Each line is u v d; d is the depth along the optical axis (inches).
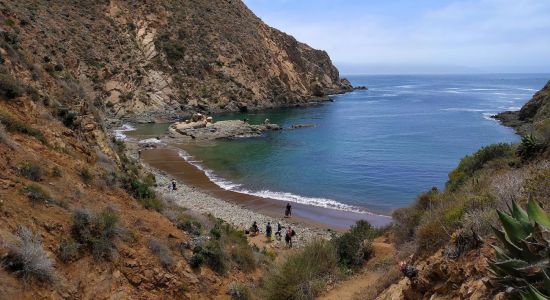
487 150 584.1
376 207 1178.0
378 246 575.2
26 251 285.3
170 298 371.9
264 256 618.8
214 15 4104.3
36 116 510.3
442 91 6653.5
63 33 2898.6
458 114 3371.1
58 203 368.2
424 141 2203.5
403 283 290.4
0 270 268.5
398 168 1626.5
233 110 3464.6
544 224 150.3
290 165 1715.1
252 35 4252.0
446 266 227.3
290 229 858.8
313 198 1266.0
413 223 504.7
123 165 767.1
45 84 618.5
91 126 663.1
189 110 3280.0
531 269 144.4
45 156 442.6
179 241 450.6
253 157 1878.7
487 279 182.7
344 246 563.5
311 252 528.4
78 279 322.3
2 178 348.5
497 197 265.4
